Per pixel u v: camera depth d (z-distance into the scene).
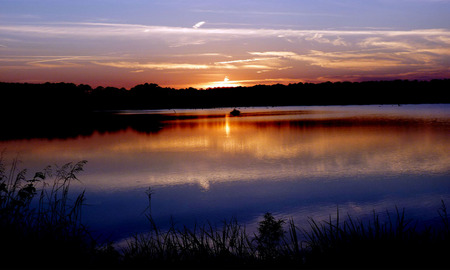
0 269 4.62
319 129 48.50
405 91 180.12
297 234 8.59
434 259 4.16
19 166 24.75
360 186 16.12
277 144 33.78
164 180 18.95
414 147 29.28
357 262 4.23
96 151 32.38
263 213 12.48
